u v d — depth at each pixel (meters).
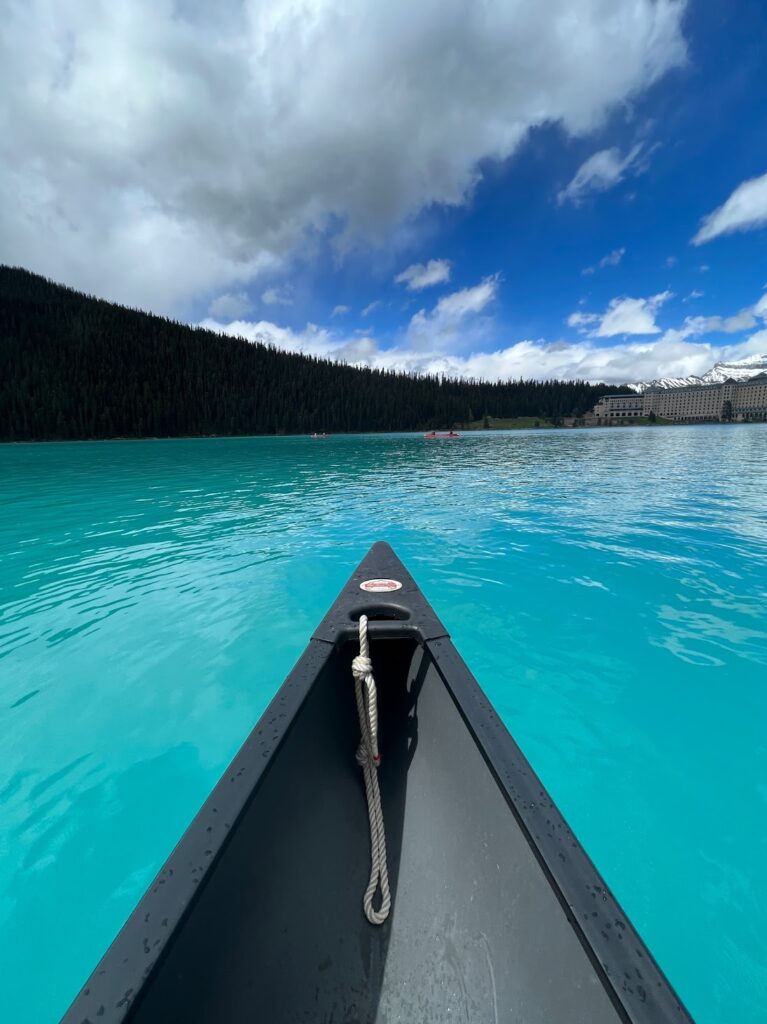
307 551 5.17
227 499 8.65
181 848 0.81
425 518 6.84
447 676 1.38
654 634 3.24
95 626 3.42
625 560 4.77
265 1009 0.83
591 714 2.43
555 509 7.42
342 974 0.98
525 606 3.70
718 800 1.89
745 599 3.79
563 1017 0.73
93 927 1.44
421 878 1.18
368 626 1.61
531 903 0.87
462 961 0.96
